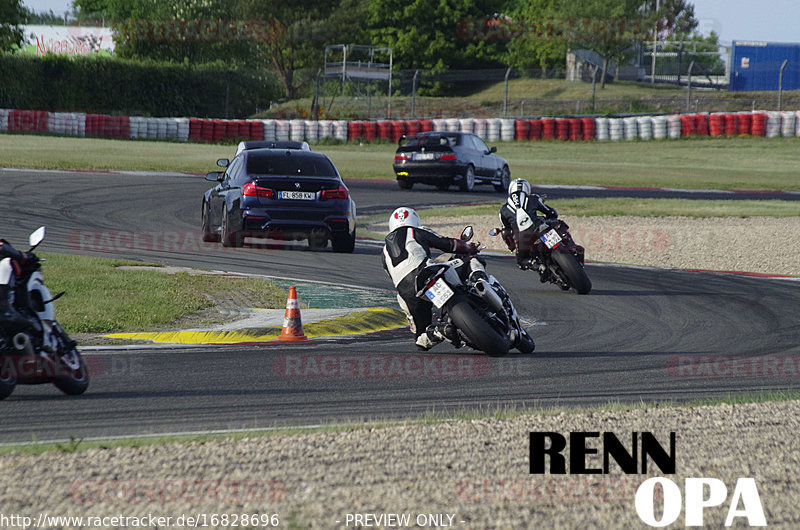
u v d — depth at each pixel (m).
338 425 21.45
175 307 37.19
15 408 23.33
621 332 37.09
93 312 35.28
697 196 110.62
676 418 22.91
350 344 33.56
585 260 61.22
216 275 46.25
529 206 46.84
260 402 24.45
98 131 181.75
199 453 19.11
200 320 35.97
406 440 20.36
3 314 23.42
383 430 21.19
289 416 22.95
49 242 57.44
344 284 46.72
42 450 19.17
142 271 45.69
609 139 198.88
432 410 23.84
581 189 114.00
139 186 95.81
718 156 175.62
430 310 31.45
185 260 52.00
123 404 23.94
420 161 105.19
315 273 49.91
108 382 26.47
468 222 78.12
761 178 136.38
